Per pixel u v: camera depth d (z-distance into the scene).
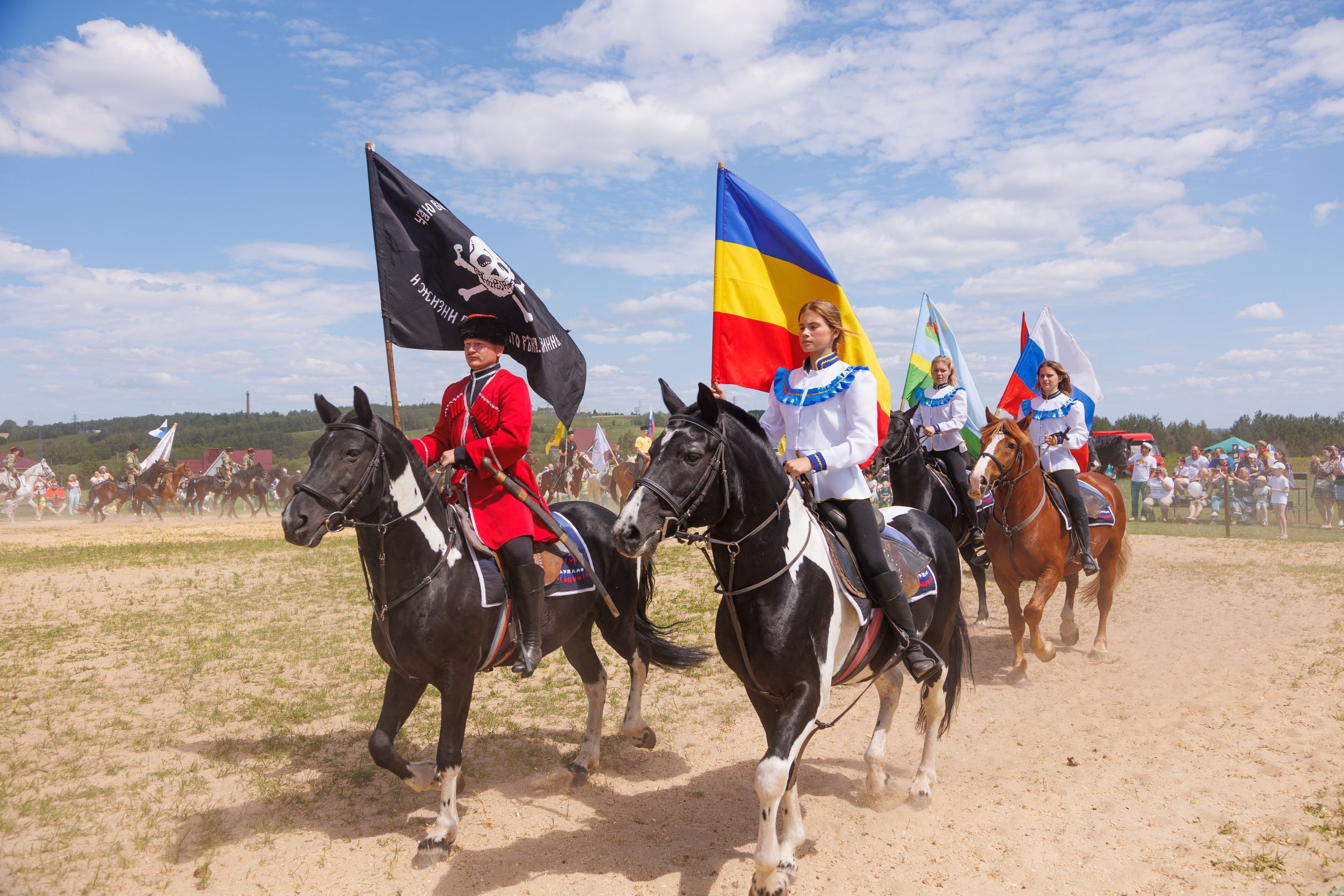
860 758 5.57
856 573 4.11
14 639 9.26
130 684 7.50
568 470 28.50
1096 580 8.10
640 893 3.87
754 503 3.66
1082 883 3.78
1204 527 19.69
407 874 4.07
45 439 78.94
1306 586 11.03
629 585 5.54
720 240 4.94
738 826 4.55
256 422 94.12
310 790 5.12
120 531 23.02
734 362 4.94
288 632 9.57
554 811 4.80
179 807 4.85
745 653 3.76
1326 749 5.25
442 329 5.87
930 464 9.26
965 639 5.12
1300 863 3.84
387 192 5.81
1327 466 19.64
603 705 5.51
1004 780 5.07
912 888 3.80
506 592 4.65
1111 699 6.61
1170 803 4.57
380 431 4.13
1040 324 11.22
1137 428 61.44
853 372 4.05
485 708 6.81
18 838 4.45
